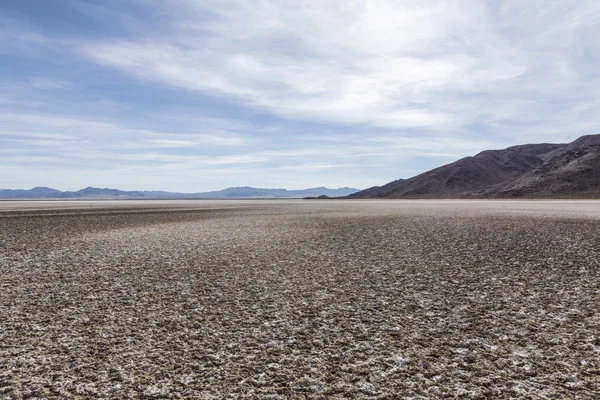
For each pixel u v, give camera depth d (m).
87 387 5.88
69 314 9.33
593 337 7.62
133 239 23.61
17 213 53.22
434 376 6.18
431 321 8.75
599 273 13.38
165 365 6.62
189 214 51.50
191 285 12.20
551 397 5.51
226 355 7.01
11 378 6.16
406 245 20.58
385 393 5.68
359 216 45.50
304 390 5.79
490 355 6.90
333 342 7.59
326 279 12.97
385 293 11.16
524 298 10.47
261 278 13.15
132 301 10.45
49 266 15.22
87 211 59.94
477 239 22.64
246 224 34.47
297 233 26.73
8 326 8.48
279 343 7.56
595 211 51.59
